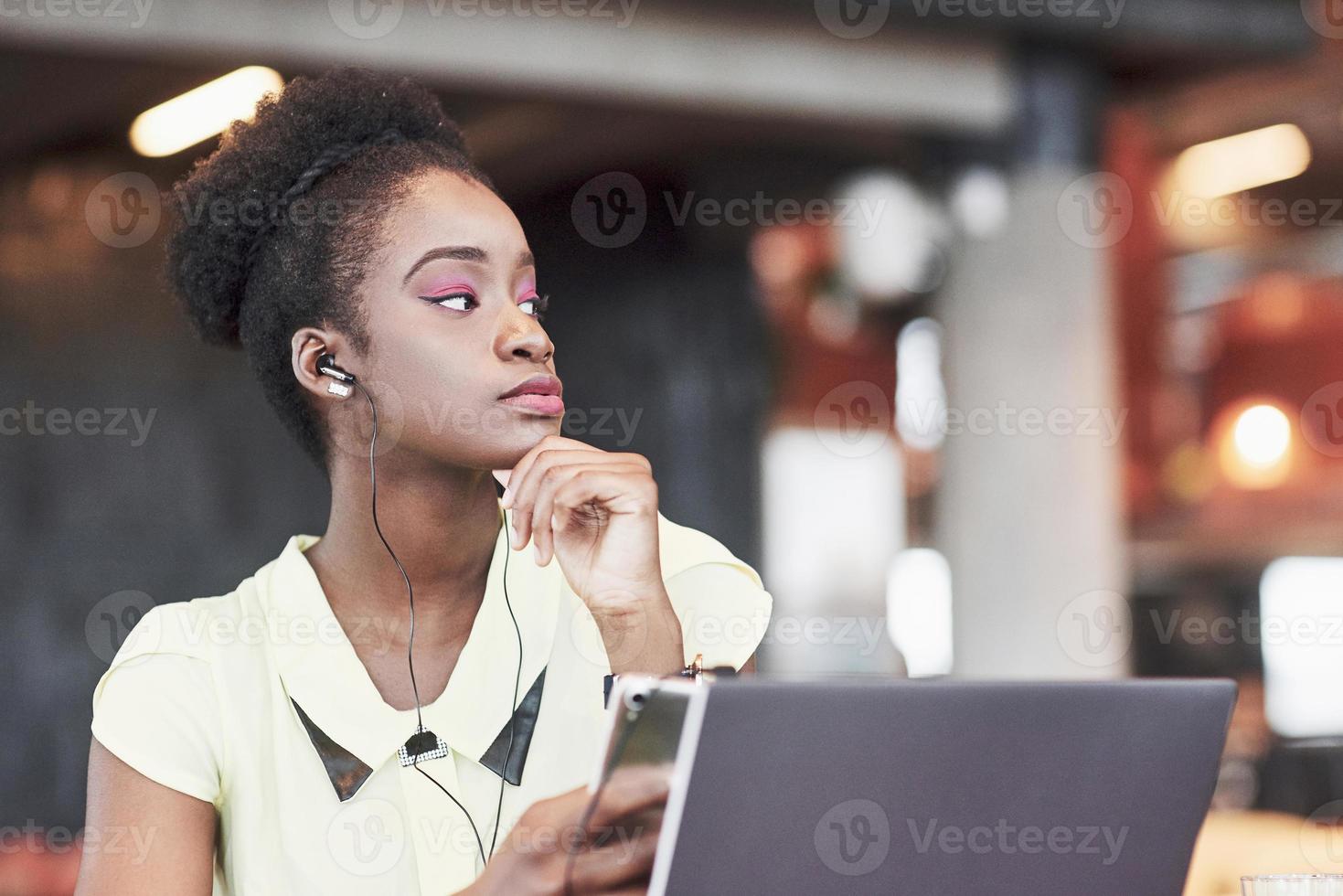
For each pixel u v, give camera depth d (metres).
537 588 1.19
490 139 4.84
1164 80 4.51
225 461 4.93
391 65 3.52
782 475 5.77
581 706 1.17
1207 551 5.61
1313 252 5.70
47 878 3.25
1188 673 5.87
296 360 1.17
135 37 3.33
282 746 1.13
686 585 1.28
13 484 4.67
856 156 5.07
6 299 4.68
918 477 5.94
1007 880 0.83
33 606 4.64
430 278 1.13
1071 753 0.83
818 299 5.55
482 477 1.18
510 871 0.85
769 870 0.78
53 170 4.69
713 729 0.75
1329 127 4.98
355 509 1.17
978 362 4.27
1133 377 5.00
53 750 4.62
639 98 3.85
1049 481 4.23
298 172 1.21
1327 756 4.61
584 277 5.43
